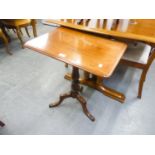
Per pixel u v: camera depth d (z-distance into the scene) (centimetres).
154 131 137
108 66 88
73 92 146
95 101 165
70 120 145
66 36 121
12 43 276
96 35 129
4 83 186
